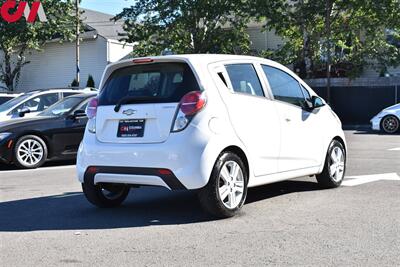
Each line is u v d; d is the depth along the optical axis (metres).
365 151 13.09
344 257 4.76
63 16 33.28
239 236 5.49
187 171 5.85
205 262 4.69
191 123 5.93
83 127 11.98
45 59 36.19
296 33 27.45
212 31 27.80
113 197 7.06
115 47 35.06
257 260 4.71
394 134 18.88
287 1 27.39
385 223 5.90
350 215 6.30
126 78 6.57
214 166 5.98
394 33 27.34
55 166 11.78
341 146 8.21
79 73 34.91
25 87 36.91
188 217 6.39
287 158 7.09
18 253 5.07
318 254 4.86
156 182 6.02
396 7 24.88
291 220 6.12
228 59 6.60
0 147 11.05
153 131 6.09
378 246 5.07
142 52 28.72
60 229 5.96
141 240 5.44
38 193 8.29
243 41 28.73
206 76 6.18
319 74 27.91
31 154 11.38
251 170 6.49
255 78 6.85
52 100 14.15
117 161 6.21
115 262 4.75
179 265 4.63
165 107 6.06
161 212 6.73
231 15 29.89
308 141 7.47
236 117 6.32
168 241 5.37
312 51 27.12
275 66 7.30
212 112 6.05
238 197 6.33
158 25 27.64
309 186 8.27
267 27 28.05
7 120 11.91
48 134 11.55
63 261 4.81
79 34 33.56
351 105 25.14
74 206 7.23
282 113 7.05
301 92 7.61
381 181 8.60
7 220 6.45
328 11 25.48
